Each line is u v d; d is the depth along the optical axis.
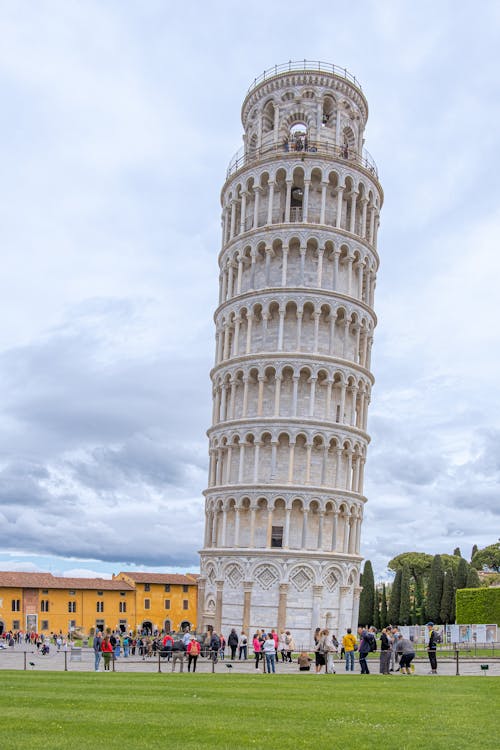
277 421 76.06
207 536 79.81
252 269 82.00
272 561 73.19
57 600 142.25
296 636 72.06
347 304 79.94
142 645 71.50
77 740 19.58
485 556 172.25
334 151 84.75
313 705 26.22
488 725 22.34
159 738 19.94
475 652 64.94
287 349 78.69
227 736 20.23
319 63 88.00
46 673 41.81
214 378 84.12
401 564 160.62
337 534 76.56
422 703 27.02
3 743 19.12
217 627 74.44
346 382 78.62
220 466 79.88
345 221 83.06
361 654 41.56
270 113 88.44
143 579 151.25
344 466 78.56
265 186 83.06
